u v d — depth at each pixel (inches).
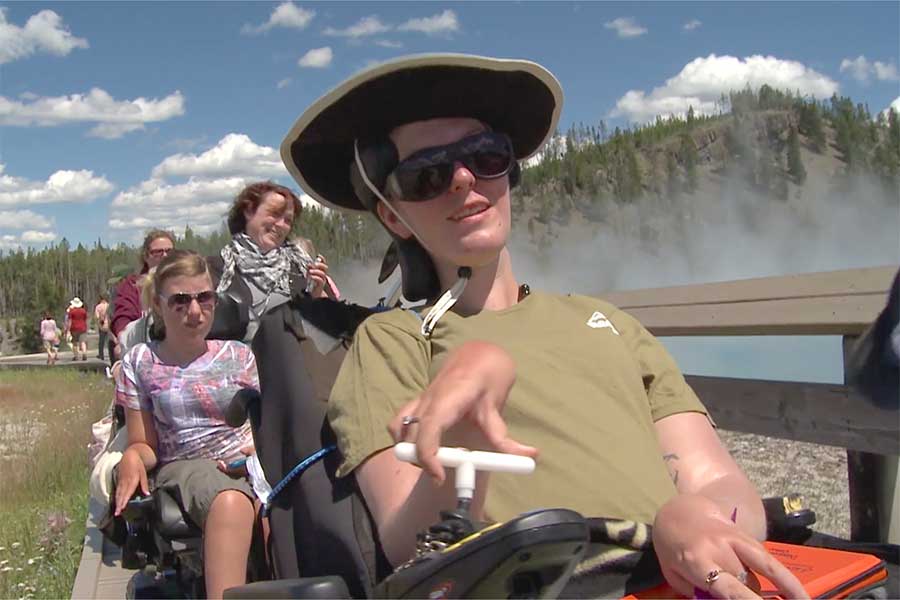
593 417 74.3
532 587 50.2
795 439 124.1
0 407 564.4
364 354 76.5
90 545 205.5
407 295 85.9
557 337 79.0
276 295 181.9
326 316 90.7
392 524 63.9
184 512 129.3
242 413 90.0
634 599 61.5
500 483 71.1
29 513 271.3
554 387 74.7
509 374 52.0
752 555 58.0
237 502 123.2
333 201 96.7
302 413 82.7
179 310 152.1
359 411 71.9
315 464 80.4
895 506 116.7
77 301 1267.2
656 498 72.2
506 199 81.7
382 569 73.7
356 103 81.8
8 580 199.8
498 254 83.0
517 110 88.7
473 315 80.9
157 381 152.6
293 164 91.7
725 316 135.1
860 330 110.0
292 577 79.7
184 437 151.3
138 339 199.5
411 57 79.4
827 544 83.2
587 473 71.3
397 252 87.5
